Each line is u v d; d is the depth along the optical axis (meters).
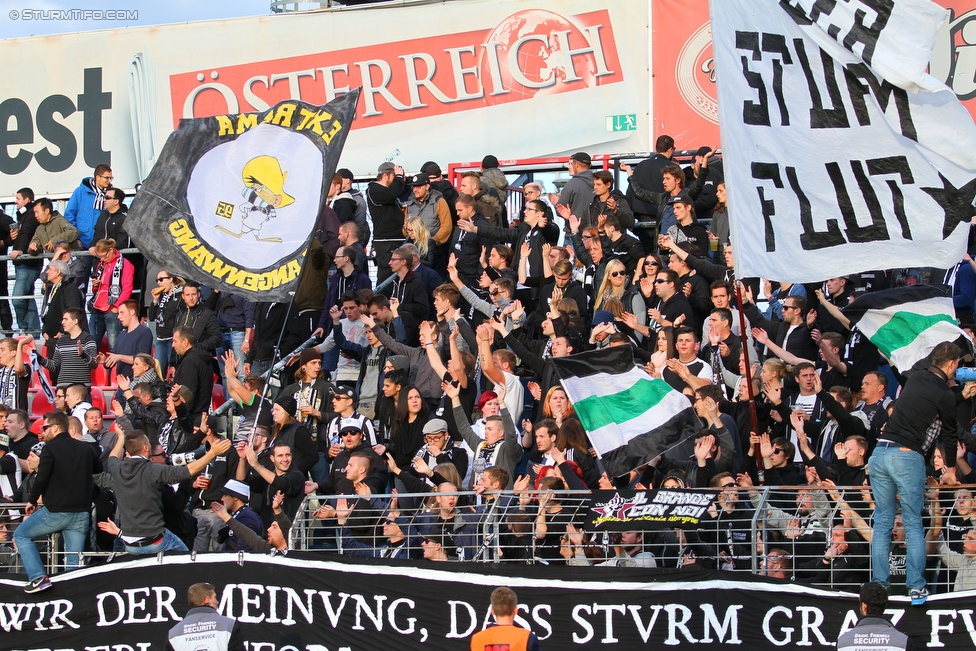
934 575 15.91
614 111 27.67
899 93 16.75
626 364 17.67
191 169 19.39
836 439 18.42
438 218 25.39
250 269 19.14
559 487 16.97
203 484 19.67
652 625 15.88
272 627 16.86
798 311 21.00
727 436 17.28
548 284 23.31
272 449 19.62
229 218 19.30
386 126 28.84
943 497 15.93
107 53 30.27
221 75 29.69
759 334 20.34
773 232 16.62
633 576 15.97
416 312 23.73
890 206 16.66
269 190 19.33
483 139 28.33
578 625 16.00
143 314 27.03
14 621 17.67
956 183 16.59
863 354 20.58
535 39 28.12
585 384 17.58
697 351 20.27
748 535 16.53
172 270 19.16
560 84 27.97
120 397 24.05
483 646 14.73
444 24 28.62
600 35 27.78
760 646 15.66
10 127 30.64
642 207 25.39
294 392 22.06
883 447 15.28
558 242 26.67
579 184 24.56
